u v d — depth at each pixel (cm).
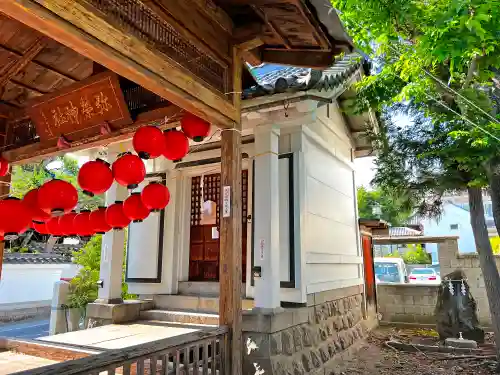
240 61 360
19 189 721
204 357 294
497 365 595
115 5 230
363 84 640
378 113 736
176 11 284
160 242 628
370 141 746
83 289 782
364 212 1731
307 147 604
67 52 350
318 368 527
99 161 317
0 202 303
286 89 438
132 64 237
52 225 391
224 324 325
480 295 900
